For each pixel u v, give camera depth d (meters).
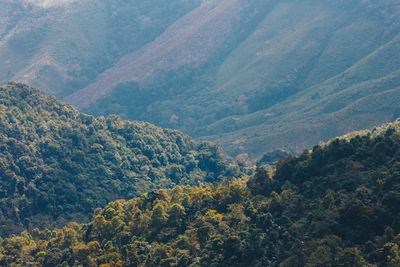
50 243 130.88
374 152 109.94
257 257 93.94
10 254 125.75
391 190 93.69
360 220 89.06
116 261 108.38
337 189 105.38
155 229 120.31
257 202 114.88
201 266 97.19
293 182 118.56
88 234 127.81
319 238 91.25
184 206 126.19
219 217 112.06
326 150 120.25
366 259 81.44
